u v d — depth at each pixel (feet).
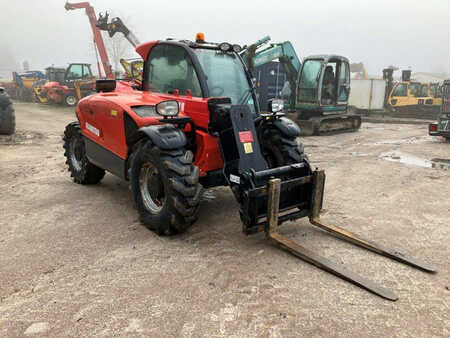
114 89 15.87
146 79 14.26
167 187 10.52
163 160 10.46
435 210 14.38
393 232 12.11
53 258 9.67
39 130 34.40
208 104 11.34
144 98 13.28
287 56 38.27
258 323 7.21
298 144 13.78
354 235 11.14
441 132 33.65
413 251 10.72
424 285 8.81
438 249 10.87
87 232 11.41
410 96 68.74
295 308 7.72
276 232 10.80
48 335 6.75
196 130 11.82
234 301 7.91
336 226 11.66
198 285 8.50
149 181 11.55
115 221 12.35
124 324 7.08
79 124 16.35
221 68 13.00
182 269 9.23
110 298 7.92
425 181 18.84
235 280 8.76
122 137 12.60
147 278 8.77
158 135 10.52
